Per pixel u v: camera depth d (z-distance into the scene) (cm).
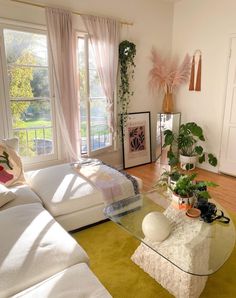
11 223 166
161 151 446
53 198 221
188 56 417
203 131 416
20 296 117
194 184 195
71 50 318
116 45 358
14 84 302
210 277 186
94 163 304
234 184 361
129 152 421
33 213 182
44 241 151
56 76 313
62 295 116
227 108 380
